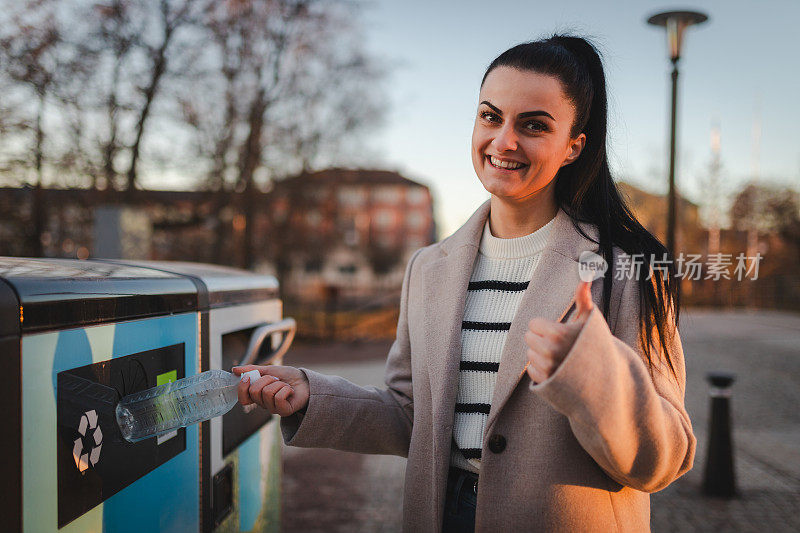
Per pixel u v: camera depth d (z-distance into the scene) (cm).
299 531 374
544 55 114
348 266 4791
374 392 142
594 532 107
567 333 91
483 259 132
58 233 943
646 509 117
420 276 142
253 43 1266
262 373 133
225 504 164
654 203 1516
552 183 127
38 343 90
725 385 444
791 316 2041
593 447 94
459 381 125
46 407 92
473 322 127
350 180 1673
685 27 557
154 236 1271
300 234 1600
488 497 112
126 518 115
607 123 125
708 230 2034
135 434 114
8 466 84
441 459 120
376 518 397
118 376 112
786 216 2225
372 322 1775
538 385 90
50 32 861
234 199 1309
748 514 405
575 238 121
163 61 1049
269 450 203
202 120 1191
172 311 134
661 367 108
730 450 439
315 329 1602
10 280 88
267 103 1341
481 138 119
